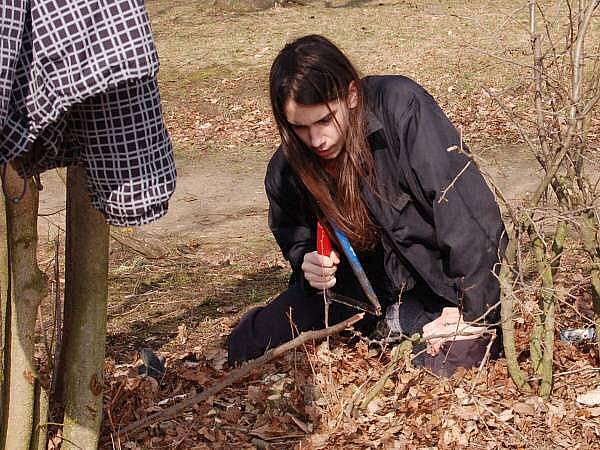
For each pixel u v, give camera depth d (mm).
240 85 11531
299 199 3738
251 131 9875
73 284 2920
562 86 3178
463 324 3467
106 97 2211
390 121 3334
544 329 3408
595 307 3463
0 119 1986
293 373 3746
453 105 10039
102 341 2953
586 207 3135
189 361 4141
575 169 3230
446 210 3297
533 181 7301
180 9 16719
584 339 3879
